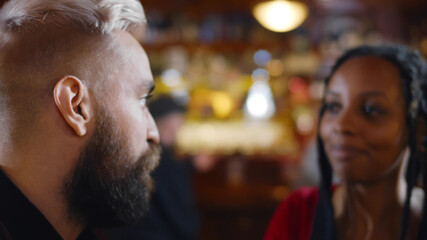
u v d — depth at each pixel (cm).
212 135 333
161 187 186
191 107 353
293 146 329
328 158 78
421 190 82
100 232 164
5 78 61
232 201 312
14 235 60
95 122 64
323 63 364
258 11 341
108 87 65
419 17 364
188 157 328
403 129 74
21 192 61
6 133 62
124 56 66
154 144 74
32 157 62
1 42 62
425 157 77
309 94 370
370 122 72
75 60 62
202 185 321
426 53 353
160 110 234
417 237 76
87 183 65
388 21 364
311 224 88
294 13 334
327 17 370
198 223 214
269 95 359
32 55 61
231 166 325
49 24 62
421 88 77
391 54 76
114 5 66
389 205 78
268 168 323
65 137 63
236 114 361
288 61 383
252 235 312
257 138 330
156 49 374
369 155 72
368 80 73
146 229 179
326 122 77
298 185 223
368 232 79
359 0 359
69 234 66
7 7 64
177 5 373
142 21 71
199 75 383
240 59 394
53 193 63
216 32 374
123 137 66
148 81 69
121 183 67
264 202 310
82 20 63
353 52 79
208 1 371
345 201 82
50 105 62
